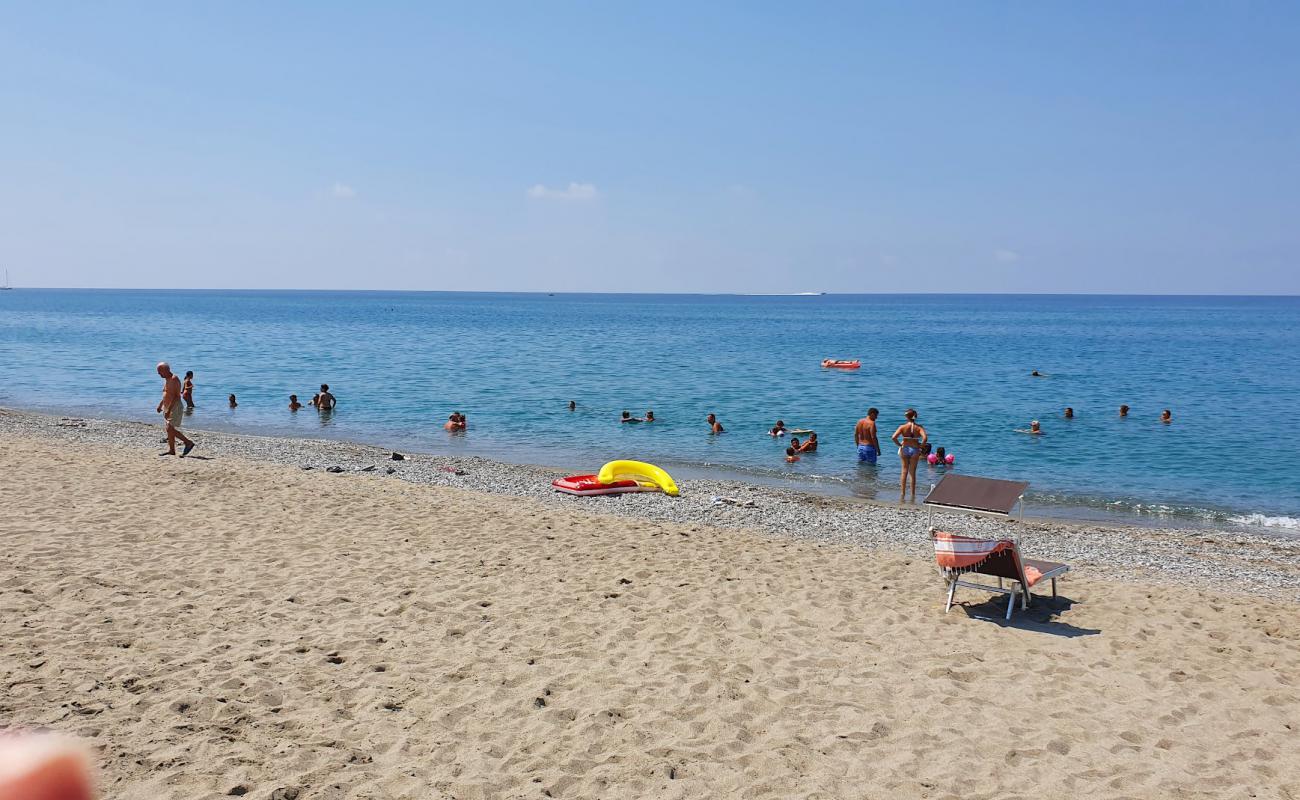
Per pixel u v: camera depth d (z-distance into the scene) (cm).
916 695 811
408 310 17938
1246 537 1711
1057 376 4828
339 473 1944
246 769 628
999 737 736
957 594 1123
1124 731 753
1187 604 1113
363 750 670
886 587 1144
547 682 802
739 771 667
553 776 647
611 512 1666
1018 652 928
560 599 1035
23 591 948
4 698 700
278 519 1345
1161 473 2339
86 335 7731
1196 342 8288
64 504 1348
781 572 1191
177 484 1555
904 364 5588
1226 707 805
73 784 61
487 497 1689
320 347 6619
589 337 8462
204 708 714
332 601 990
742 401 3688
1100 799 645
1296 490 2158
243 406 3406
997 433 2945
